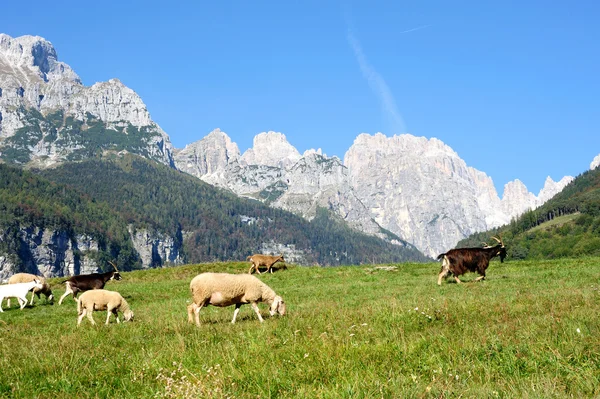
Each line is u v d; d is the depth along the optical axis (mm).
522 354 9734
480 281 26641
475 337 11164
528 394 7500
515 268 34094
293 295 26422
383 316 14672
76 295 30031
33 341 14922
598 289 18938
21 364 11438
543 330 11258
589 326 11242
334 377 9039
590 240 147750
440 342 10898
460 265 26656
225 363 10227
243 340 12617
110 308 19562
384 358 10086
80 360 11570
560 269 31312
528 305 15391
